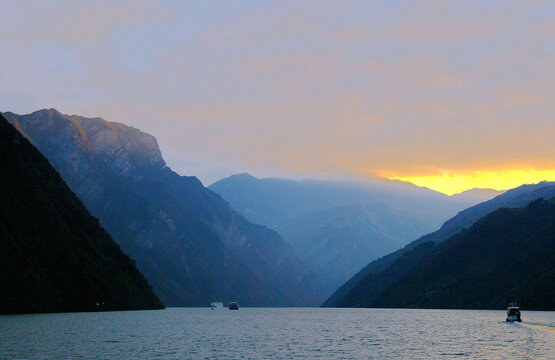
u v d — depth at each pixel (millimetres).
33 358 79625
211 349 97375
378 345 108562
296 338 123500
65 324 134750
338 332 143000
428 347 104812
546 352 96938
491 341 115375
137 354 87250
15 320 142125
